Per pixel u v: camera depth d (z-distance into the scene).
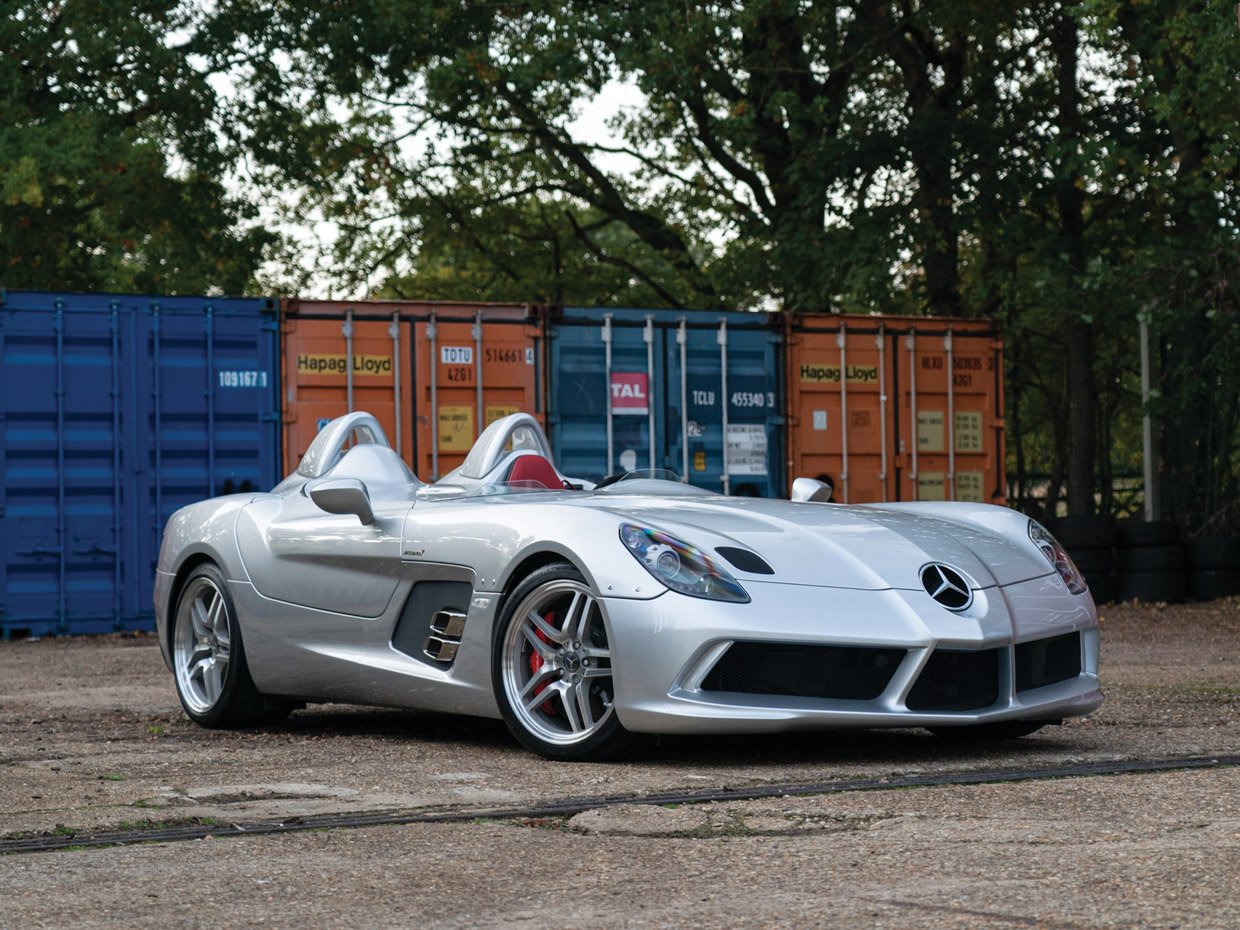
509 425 5.81
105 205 18.36
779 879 2.78
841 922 2.43
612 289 26.02
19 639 11.75
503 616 4.88
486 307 12.45
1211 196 15.16
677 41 15.77
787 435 13.25
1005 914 2.45
